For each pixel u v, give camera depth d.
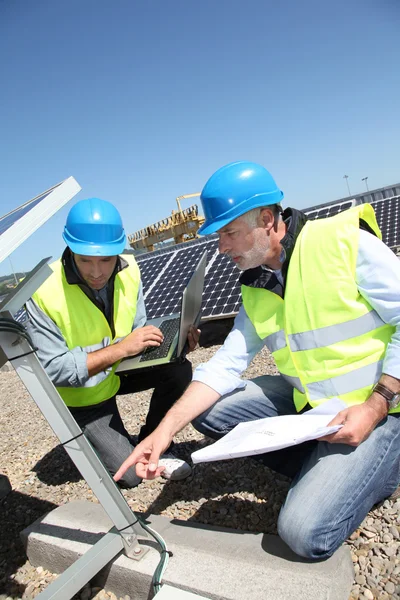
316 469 1.99
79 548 2.32
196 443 3.43
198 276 2.91
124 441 2.91
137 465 2.14
